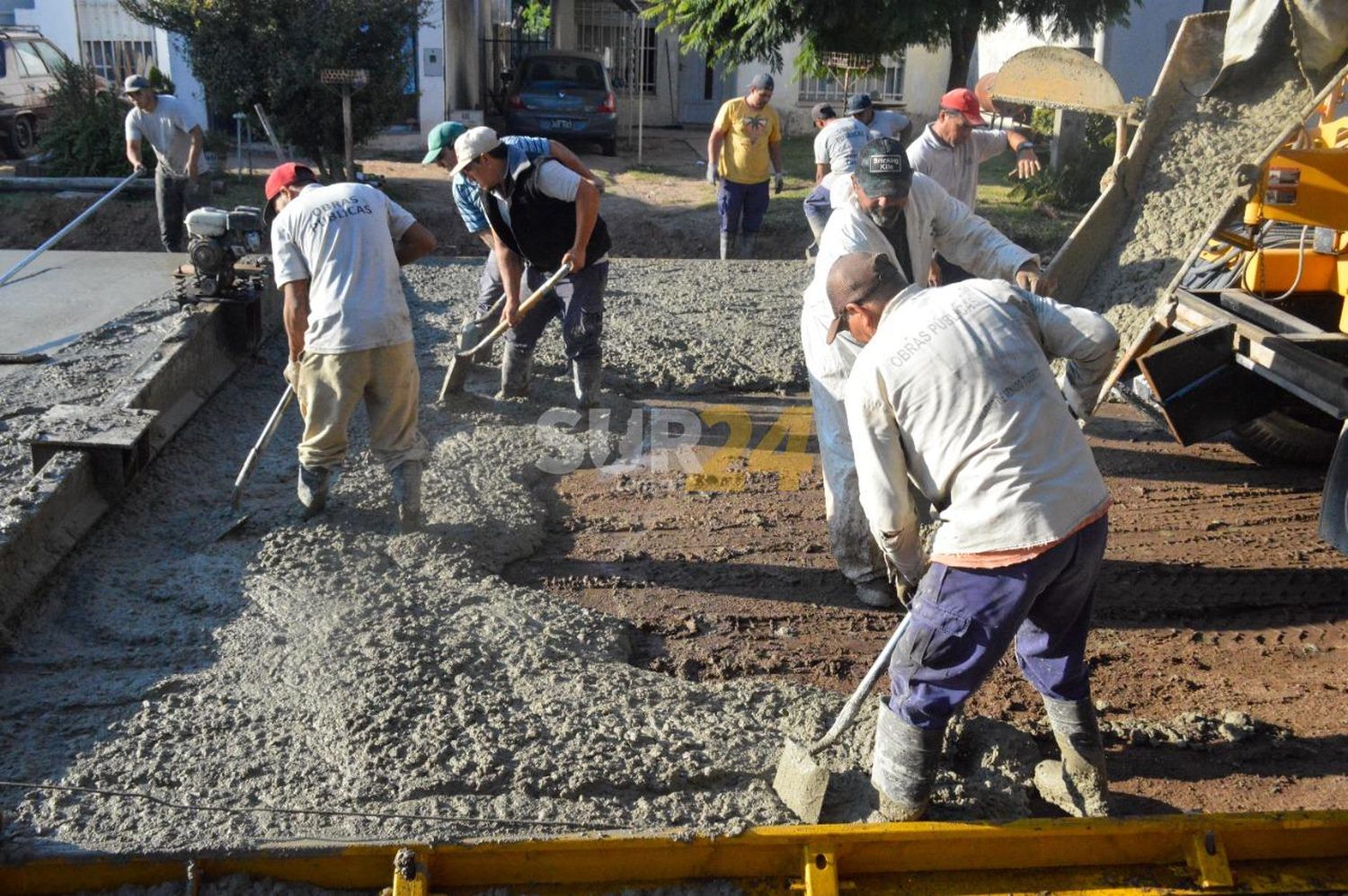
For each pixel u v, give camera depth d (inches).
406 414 198.7
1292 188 194.1
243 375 281.3
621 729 146.6
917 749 126.1
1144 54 735.7
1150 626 187.2
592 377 261.6
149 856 118.3
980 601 120.0
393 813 127.9
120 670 156.0
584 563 203.2
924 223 181.3
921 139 281.3
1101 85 232.5
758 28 541.0
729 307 356.8
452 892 120.7
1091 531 122.8
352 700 148.3
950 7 514.0
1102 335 125.7
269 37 566.3
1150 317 211.0
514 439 247.6
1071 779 138.2
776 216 574.9
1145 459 256.1
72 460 191.3
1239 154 225.6
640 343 312.5
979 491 119.0
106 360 260.4
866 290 126.5
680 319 340.5
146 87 411.8
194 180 425.7
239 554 189.0
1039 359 121.6
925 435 121.1
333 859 119.5
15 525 170.6
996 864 125.6
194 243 272.5
